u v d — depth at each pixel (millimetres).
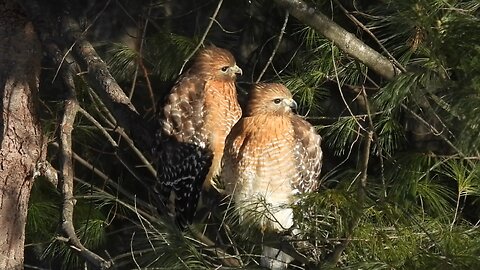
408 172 10891
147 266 9617
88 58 11695
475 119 7789
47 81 14469
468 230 9406
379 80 14047
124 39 15648
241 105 14555
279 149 11281
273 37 14328
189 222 12523
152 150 12609
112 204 14328
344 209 8516
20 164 11398
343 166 14086
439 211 10766
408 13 8586
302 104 13688
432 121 11672
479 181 10672
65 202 10562
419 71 8867
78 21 13812
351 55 10617
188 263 9508
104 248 14336
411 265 8547
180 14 15688
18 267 11500
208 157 12633
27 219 13328
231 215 10422
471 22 8031
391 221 8875
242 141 11367
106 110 13906
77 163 14938
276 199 11320
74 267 13961
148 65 15211
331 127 12930
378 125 12445
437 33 8156
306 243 9391
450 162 11258
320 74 12992
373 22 11992
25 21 11344
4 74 11312
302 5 10586
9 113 11305
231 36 15391
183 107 12742
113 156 15125
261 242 9320
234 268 9430
